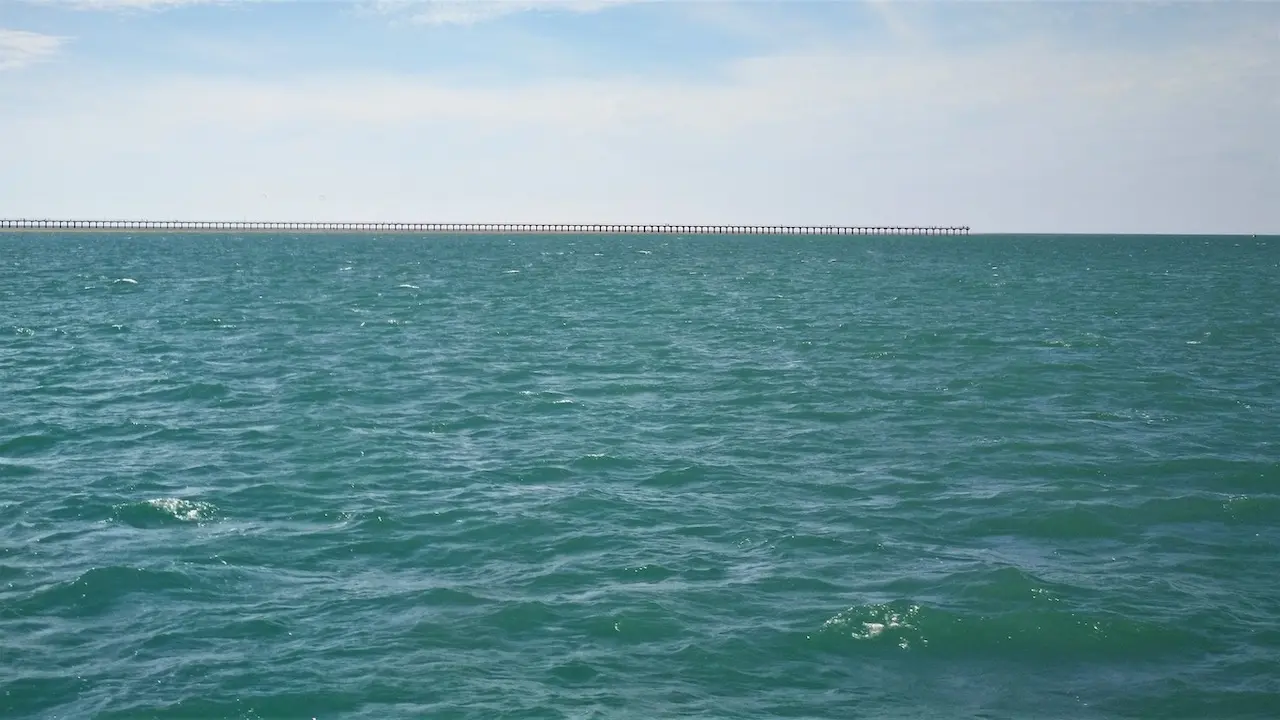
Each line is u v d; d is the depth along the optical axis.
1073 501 27.31
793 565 22.80
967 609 20.23
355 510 26.55
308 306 79.56
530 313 75.62
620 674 17.75
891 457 32.22
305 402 40.25
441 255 185.62
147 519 25.62
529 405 40.12
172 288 97.12
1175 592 21.30
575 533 24.86
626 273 129.62
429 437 34.75
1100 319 71.25
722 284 109.38
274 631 19.30
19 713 16.28
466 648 18.64
